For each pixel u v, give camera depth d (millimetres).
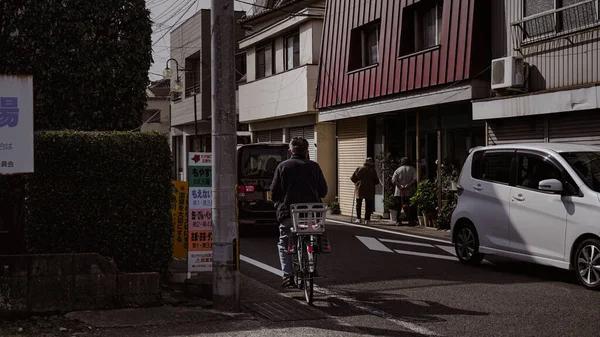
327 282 8961
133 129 10023
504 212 9414
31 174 7098
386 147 19844
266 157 14781
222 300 7105
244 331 6234
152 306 7070
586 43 12203
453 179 15516
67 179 7203
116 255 7367
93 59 9656
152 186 7477
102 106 9828
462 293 8070
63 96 9602
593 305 7281
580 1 12484
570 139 12602
